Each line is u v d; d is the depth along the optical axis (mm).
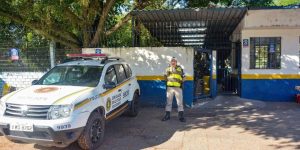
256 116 9891
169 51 11297
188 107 11297
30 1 9805
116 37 15250
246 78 12641
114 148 6844
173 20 12969
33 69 12125
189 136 7723
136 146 6980
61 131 5867
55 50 11953
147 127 8602
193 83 11453
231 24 13805
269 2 15945
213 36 17047
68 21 12648
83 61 8305
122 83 8602
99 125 6930
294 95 12492
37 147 6836
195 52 12789
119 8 14656
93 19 13195
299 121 9156
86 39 12789
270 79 12547
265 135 7754
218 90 14930
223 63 16453
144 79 11477
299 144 7035
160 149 6766
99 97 7008
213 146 6934
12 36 15438
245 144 7059
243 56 12602
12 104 6203
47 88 6852
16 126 5965
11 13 12469
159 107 11383
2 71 12266
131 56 11508
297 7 11852
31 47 12727
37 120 5914
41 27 12453
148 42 17016
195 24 13836
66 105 6035
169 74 9414
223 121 9266
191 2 13781
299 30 12344
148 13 11461
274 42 12477
